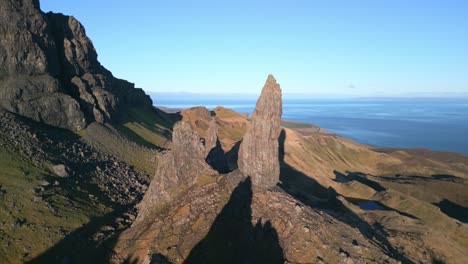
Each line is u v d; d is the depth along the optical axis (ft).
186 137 277.85
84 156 384.68
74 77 502.38
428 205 437.58
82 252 232.12
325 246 217.56
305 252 213.25
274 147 263.49
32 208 263.29
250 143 261.85
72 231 252.01
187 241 215.10
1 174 285.84
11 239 230.27
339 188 509.76
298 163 571.69
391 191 483.92
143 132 552.41
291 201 248.11
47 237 240.12
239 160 270.46
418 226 340.59
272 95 260.83
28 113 401.49
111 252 225.56
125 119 566.36
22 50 427.74
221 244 214.28
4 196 264.11
